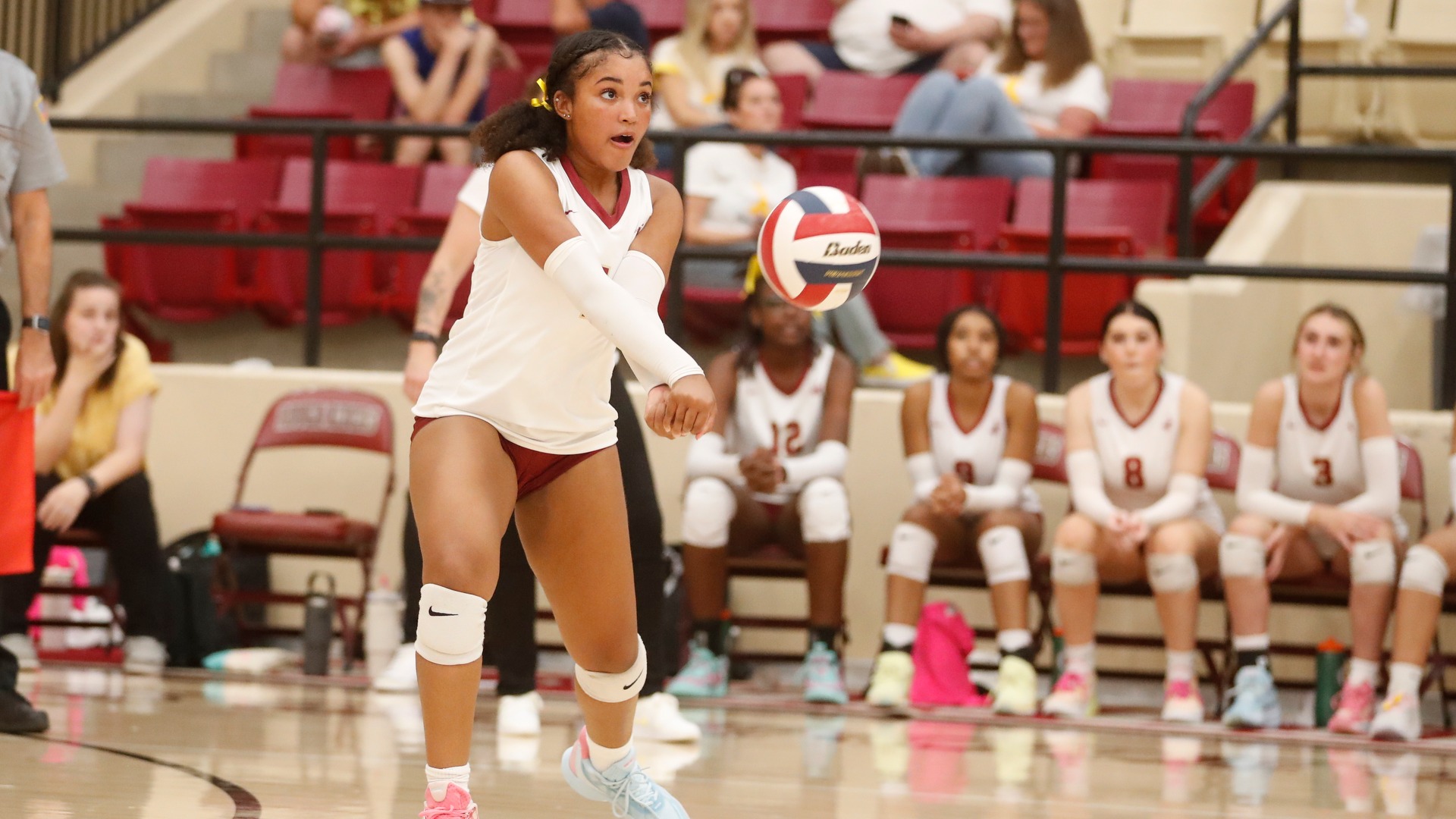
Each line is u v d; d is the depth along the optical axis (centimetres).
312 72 2742
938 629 1753
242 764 1104
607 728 813
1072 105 2439
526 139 771
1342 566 1686
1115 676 1927
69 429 1803
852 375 1781
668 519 1962
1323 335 1666
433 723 746
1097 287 2109
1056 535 1688
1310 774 1266
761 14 2867
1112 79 2834
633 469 1316
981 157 2325
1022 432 1748
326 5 2770
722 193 2194
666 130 2030
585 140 770
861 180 2261
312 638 1811
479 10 3016
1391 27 2686
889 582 1711
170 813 891
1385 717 1547
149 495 1831
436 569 738
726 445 1788
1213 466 1834
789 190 2233
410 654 1655
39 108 1184
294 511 2048
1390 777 1261
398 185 2416
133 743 1193
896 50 2683
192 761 1112
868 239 846
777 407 1766
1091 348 2125
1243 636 1644
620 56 765
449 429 762
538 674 1931
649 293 777
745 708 1647
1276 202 2330
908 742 1398
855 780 1134
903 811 994
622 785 827
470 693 749
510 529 1375
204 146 2731
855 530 1944
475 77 2552
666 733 1334
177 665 1844
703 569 1723
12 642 1750
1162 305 2077
